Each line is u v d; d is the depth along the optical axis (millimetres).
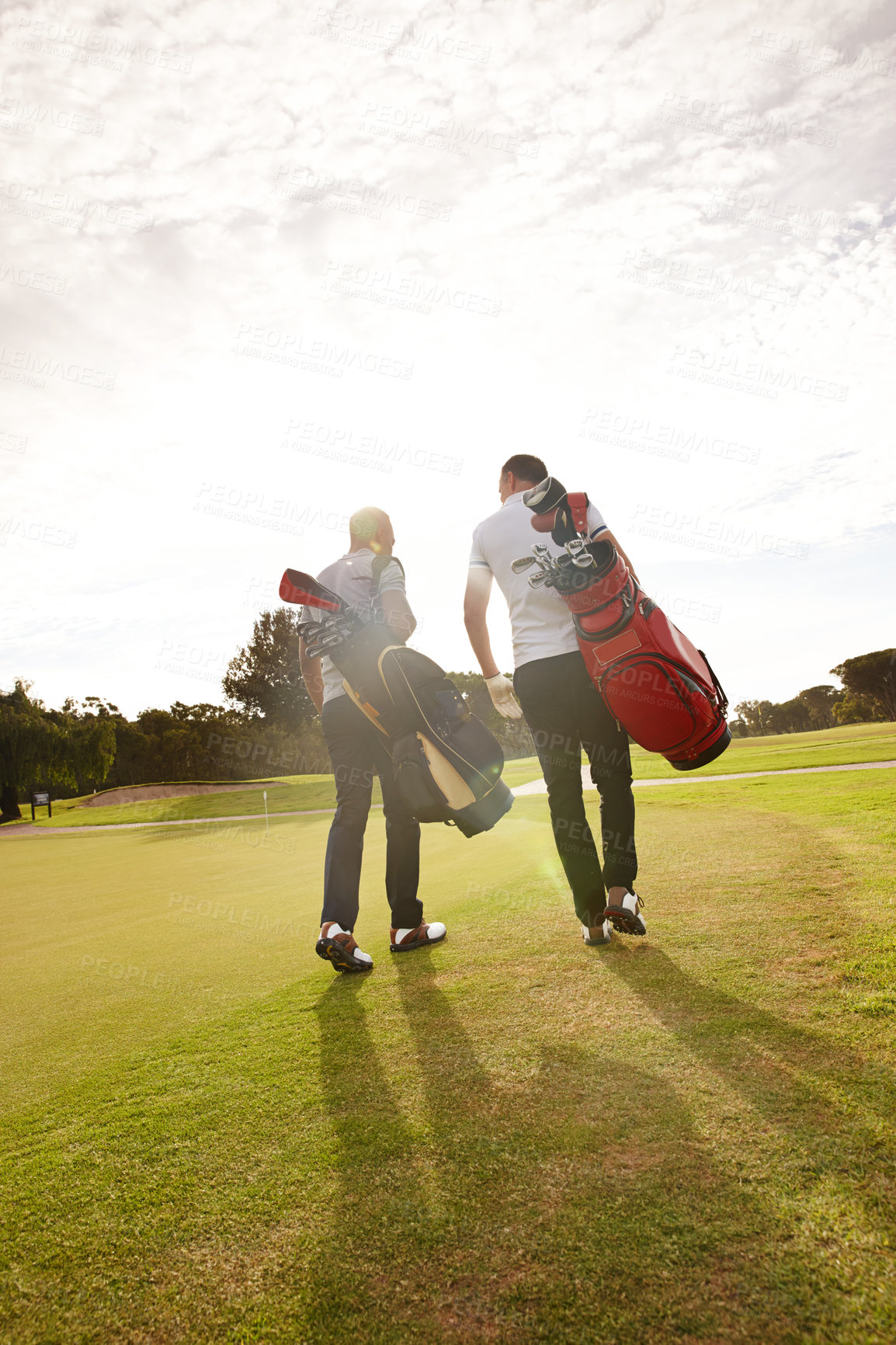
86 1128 1479
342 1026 1890
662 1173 1087
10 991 2727
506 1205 1067
